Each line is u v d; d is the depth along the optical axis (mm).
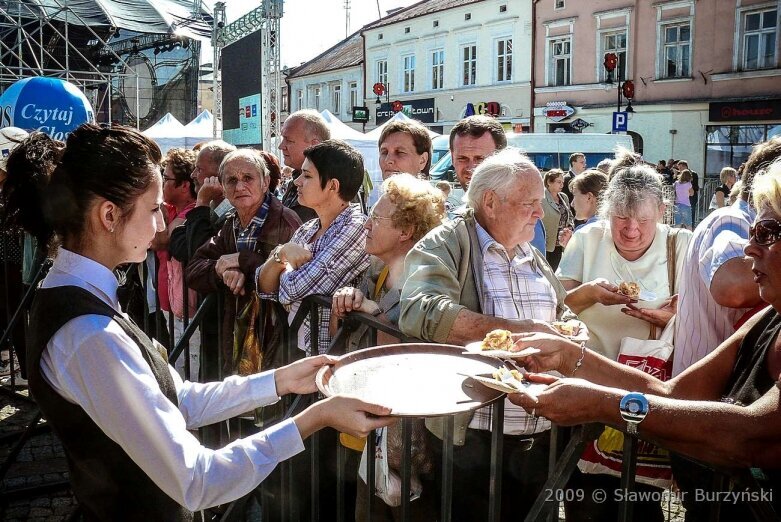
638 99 22906
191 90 26969
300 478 2822
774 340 1702
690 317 2359
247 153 3312
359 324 2543
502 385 1554
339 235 2789
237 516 2531
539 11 25188
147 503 1477
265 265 2867
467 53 28422
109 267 1516
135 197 1487
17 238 5273
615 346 2650
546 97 25391
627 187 2695
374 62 33406
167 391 1541
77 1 21547
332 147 2891
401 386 1646
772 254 1498
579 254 2891
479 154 3316
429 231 2498
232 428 3314
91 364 1357
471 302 2258
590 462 2432
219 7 17734
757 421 1428
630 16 22656
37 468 3721
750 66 20281
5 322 5484
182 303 3898
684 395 1876
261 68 14711
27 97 10586
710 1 20719
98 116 24641
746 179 2270
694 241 2369
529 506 2432
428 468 2391
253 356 3027
